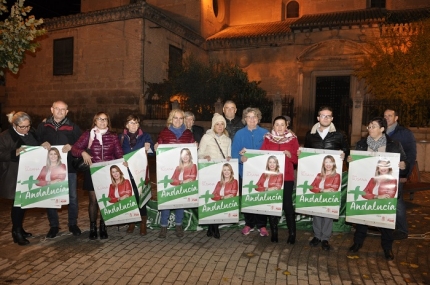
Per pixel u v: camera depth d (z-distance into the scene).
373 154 4.71
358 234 5.07
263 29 22.59
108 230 5.97
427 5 20.44
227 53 22.48
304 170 5.06
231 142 5.87
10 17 6.78
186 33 20.44
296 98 20.97
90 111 18.64
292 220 5.41
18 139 5.06
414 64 13.92
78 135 5.59
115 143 5.39
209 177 5.32
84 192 8.76
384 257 4.96
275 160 5.15
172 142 5.48
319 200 4.99
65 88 19.38
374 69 15.23
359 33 19.30
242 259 4.82
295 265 4.65
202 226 6.07
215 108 15.52
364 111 14.40
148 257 4.85
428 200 8.54
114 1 24.20
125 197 5.20
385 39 16.39
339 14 21.09
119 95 17.83
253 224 5.91
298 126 20.77
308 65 20.50
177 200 5.25
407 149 5.38
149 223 6.10
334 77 20.19
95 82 18.47
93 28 18.39
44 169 5.07
